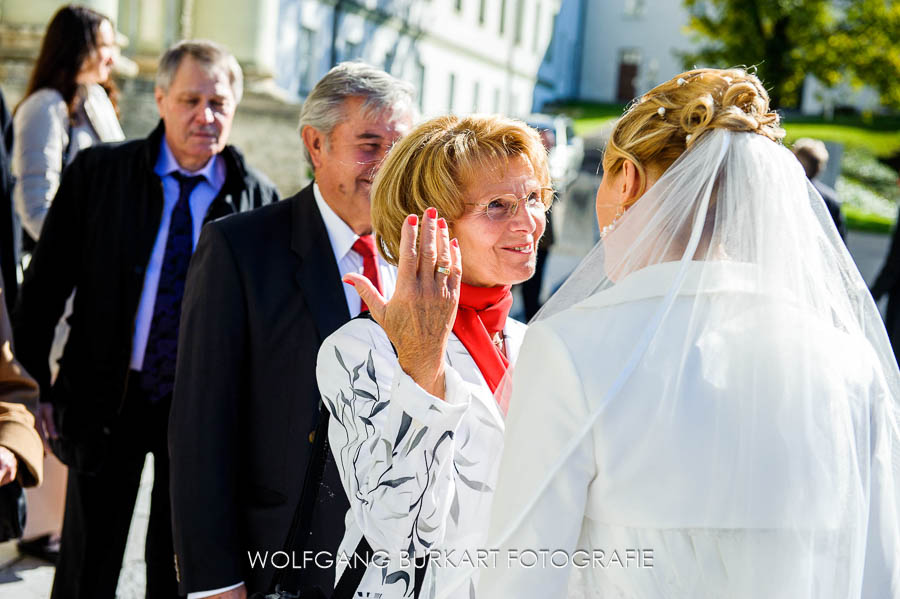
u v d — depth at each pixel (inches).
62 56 167.9
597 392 56.8
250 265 93.6
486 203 72.9
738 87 61.9
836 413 57.3
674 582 55.8
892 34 852.6
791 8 842.2
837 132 1293.1
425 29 998.4
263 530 91.7
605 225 67.3
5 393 93.1
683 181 60.5
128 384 124.5
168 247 128.0
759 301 58.2
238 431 92.8
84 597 122.9
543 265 300.2
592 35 1792.6
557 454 57.2
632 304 60.1
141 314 126.2
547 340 59.9
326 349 73.1
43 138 163.5
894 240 254.4
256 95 525.0
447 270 62.3
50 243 128.3
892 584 61.0
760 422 56.2
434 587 67.0
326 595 78.7
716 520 55.4
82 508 123.8
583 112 1583.4
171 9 505.4
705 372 57.2
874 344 65.7
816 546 56.0
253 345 93.0
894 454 64.7
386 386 69.7
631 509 56.2
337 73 97.7
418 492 62.4
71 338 127.3
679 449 55.9
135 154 128.9
